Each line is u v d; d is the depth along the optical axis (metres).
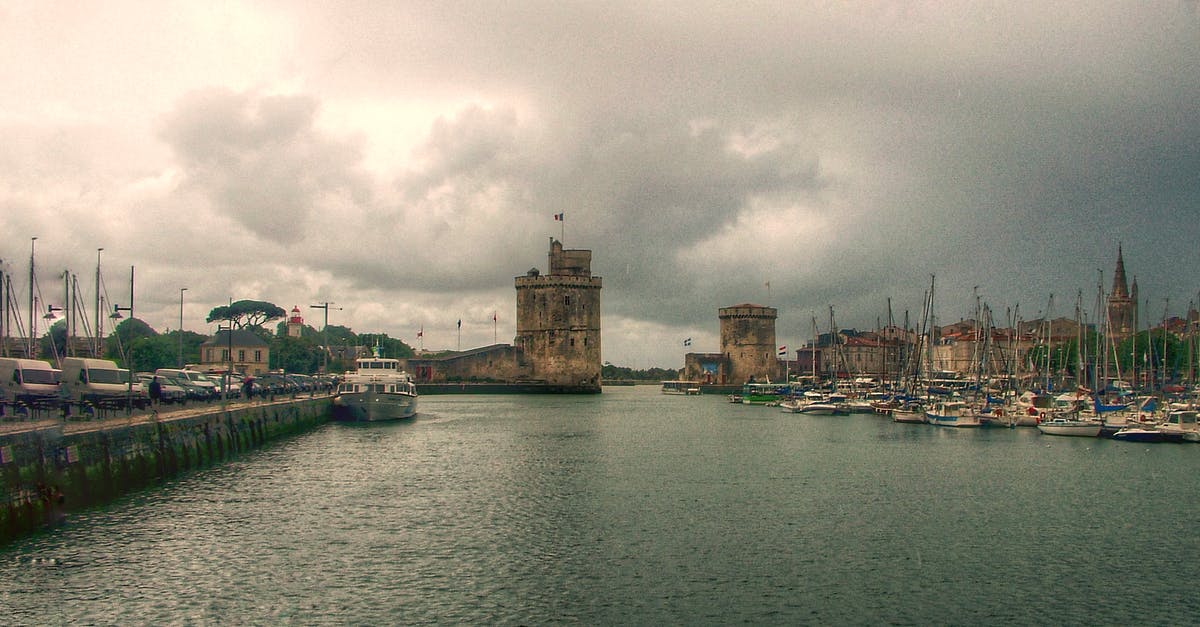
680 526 36.59
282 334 192.00
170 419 46.62
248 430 59.91
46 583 27.53
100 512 36.34
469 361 173.12
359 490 44.06
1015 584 28.97
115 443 38.94
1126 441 69.94
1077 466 55.09
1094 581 29.33
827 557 31.95
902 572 30.19
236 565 29.98
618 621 25.39
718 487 46.34
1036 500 42.84
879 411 105.56
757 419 99.56
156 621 24.81
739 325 192.75
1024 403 93.50
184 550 31.42
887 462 57.25
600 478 49.22
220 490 42.59
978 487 46.66
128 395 48.62
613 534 35.09
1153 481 48.78
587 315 174.88
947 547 33.47
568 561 31.12
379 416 88.31
